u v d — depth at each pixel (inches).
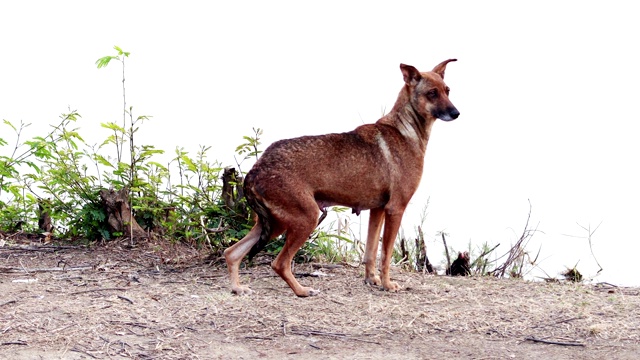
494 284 327.9
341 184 293.1
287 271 290.7
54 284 302.7
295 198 281.6
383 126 307.7
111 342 240.4
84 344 238.2
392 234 305.4
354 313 274.2
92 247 362.3
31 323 253.3
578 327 262.2
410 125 307.7
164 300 283.3
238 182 353.7
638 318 272.8
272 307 277.4
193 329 254.1
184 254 357.4
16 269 323.3
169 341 243.4
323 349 241.4
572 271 365.7
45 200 385.4
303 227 284.5
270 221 286.8
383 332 256.8
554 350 242.2
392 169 301.4
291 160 284.7
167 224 367.9
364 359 233.5
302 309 276.8
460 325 264.1
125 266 333.7
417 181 307.7
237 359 232.1
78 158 378.6
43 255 348.8
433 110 303.6
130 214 373.7
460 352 240.5
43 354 229.9
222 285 307.6
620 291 319.9
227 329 255.3
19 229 396.8
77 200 378.6
